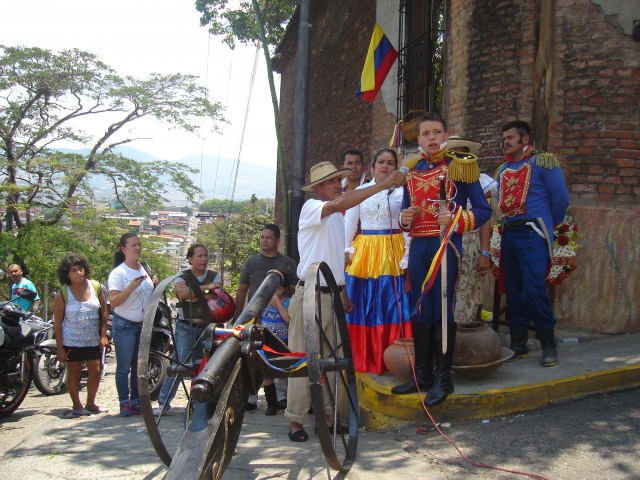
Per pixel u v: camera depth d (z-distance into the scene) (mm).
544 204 5195
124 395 6113
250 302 3914
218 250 47312
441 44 8766
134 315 6102
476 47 6926
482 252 4590
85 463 4242
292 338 4762
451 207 4223
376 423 4613
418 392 4445
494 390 4406
